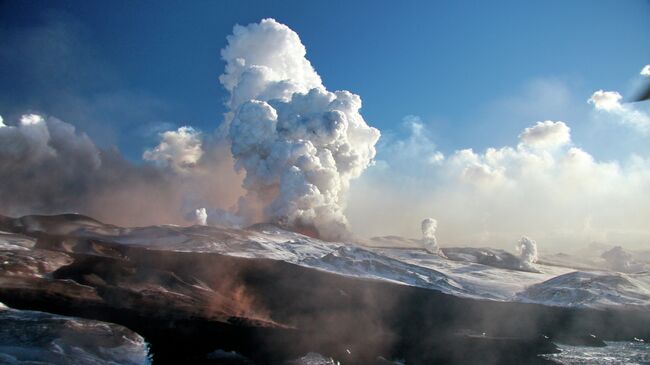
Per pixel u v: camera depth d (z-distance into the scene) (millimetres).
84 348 56312
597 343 106688
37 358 49969
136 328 76500
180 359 63469
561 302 150625
